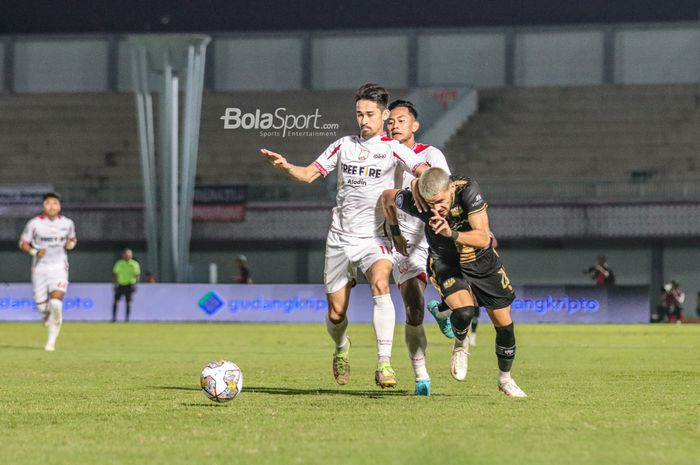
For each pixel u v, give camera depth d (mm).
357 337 70062
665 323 102438
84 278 128375
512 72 146500
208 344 62156
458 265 26578
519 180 127062
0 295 99688
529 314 98938
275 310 98938
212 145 139375
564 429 20547
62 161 141250
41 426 21391
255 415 23031
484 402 26000
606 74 145125
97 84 150000
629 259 124750
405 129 30359
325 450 17781
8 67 150375
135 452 17672
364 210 27812
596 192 122438
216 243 128625
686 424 21609
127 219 124188
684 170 133000
